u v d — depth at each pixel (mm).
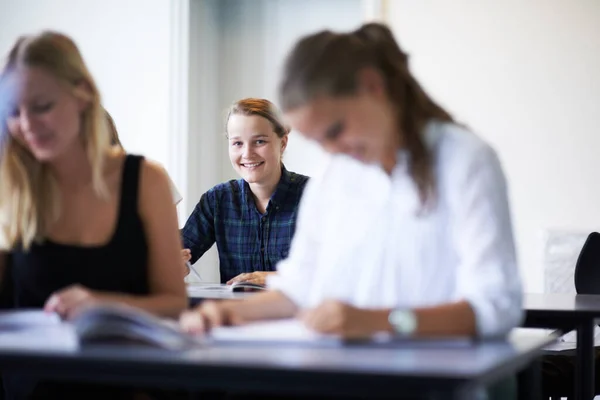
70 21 6184
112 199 2033
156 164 2092
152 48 6020
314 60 1547
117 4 6086
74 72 1933
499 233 1650
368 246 1827
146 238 2039
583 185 5328
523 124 5414
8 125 1963
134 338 1418
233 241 3639
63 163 2023
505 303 1582
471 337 1549
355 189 1875
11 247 2041
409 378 1140
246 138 3543
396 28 5613
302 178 3629
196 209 3721
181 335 1396
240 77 6242
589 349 2484
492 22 5457
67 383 1888
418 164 1700
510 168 5434
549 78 5379
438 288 1753
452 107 5527
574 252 5203
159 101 6000
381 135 1617
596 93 5312
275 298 1903
